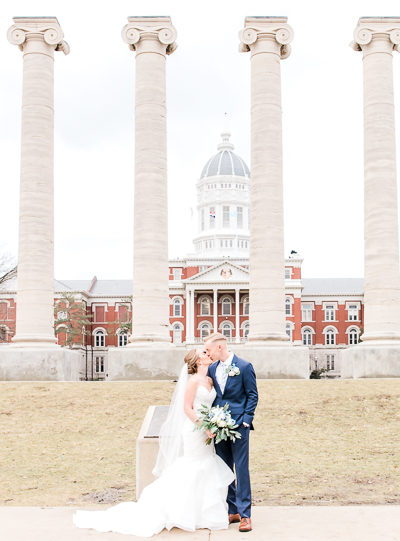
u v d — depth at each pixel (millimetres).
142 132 31922
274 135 31422
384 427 20734
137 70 32531
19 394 25109
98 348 104375
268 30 31922
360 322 105812
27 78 31922
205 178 126625
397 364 29625
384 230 30734
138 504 10195
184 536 9680
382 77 31562
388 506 11766
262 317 30922
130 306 104188
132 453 18641
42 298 31094
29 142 31484
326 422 21391
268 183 31141
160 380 29938
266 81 31656
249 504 9992
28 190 31312
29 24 32125
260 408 22906
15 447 19406
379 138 31219
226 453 10430
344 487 14961
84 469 17219
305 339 106125
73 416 22531
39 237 31203
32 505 14039
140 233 31578
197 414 10062
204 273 100562
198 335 101500
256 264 31094
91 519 10297
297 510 11414
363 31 31781
